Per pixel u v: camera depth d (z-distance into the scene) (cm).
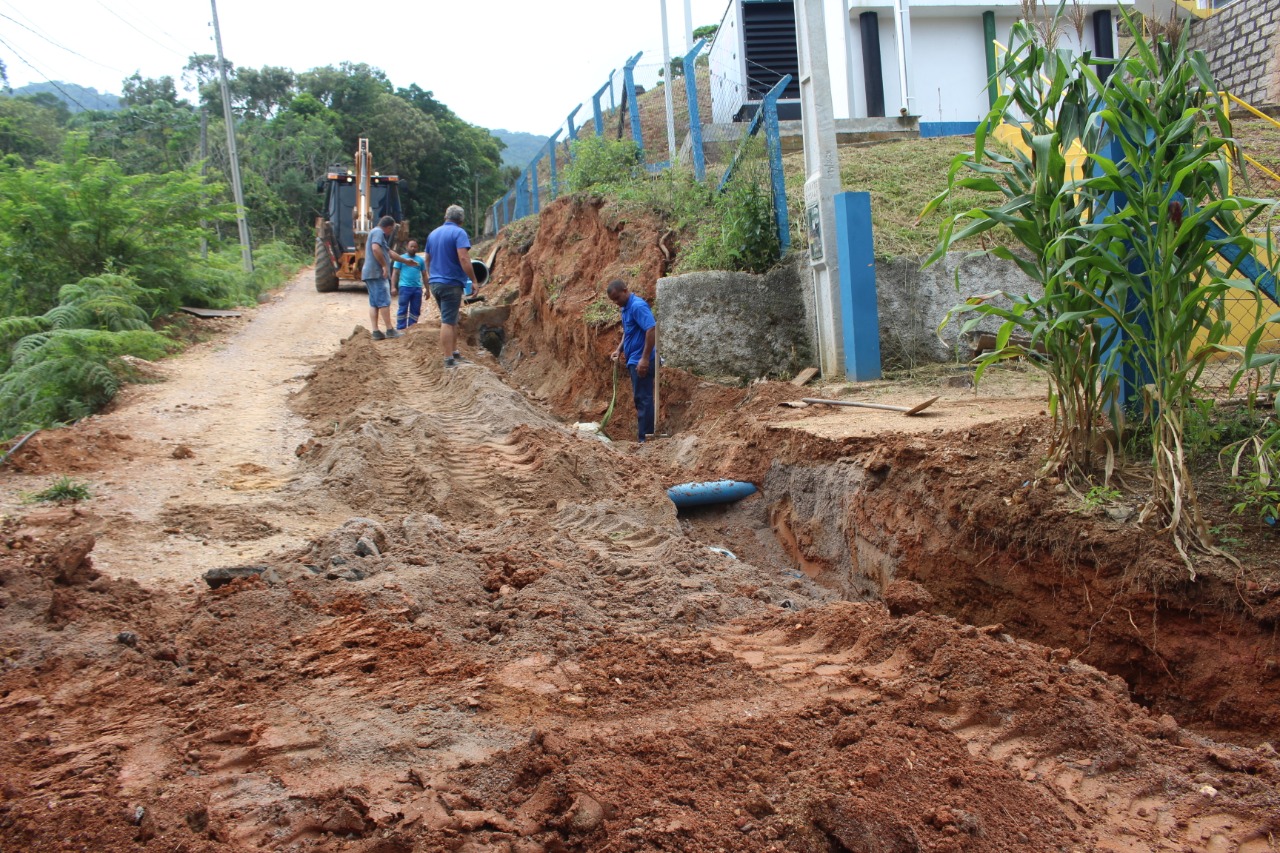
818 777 265
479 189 5466
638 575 486
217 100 5000
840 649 386
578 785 254
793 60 1445
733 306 1034
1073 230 492
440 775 271
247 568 459
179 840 238
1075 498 514
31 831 242
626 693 337
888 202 1091
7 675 347
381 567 466
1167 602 455
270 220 3747
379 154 4841
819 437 719
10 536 521
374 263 1348
